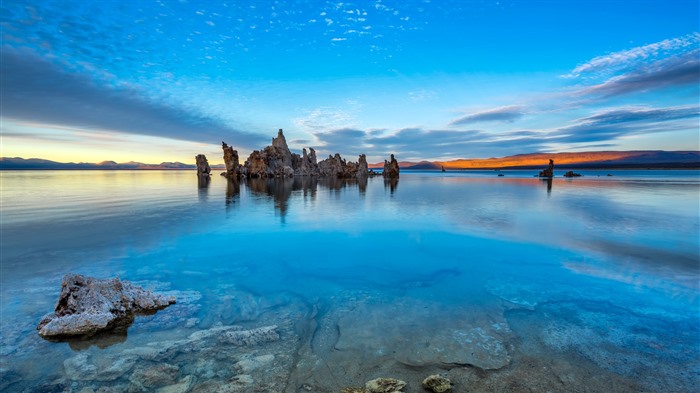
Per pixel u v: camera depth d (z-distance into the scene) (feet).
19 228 50.31
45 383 15.53
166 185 149.38
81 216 61.21
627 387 14.90
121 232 47.96
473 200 87.92
